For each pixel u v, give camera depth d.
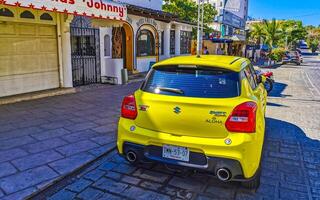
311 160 4.64
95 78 11.43
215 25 32.69
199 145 3.21
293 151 5.01
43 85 9.30
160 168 4.23
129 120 3.70
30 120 6.34
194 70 3.59
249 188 3.64
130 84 11.88
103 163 4.41
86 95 9.32
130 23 14.03
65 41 9.65
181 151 3.32
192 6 25.67
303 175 4.09
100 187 3.70
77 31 10.43
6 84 8.19
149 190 3.63
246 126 3.13
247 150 3.10
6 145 4.88
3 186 3.59
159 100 3.43
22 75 8.60
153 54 16.77
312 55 71.12
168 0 25.23
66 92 9.55
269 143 5.42
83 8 7.80
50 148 4.81
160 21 16.81
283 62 33.59
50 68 9.48
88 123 6.24
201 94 3.34
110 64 11.66
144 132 3.52
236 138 3.11
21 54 8.50
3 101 7.73
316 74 21.39
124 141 3.67
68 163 4.28
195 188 3.69
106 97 9.06
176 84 3.53
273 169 4.28
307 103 9.42
